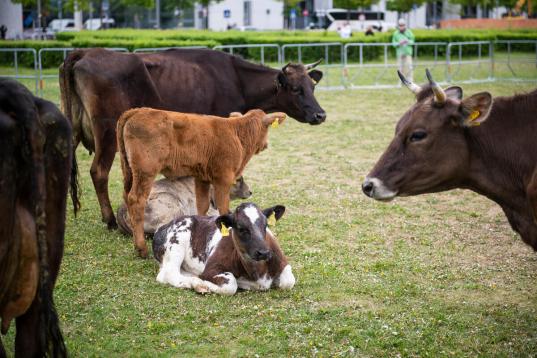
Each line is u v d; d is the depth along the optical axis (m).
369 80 26.08
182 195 8.55
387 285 6.96
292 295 6.70
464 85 23.83
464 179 5.57
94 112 9.14
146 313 6.29
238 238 6.52
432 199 10.53
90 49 9.37
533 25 48.06
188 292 6.79
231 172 8.20
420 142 5.42
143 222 7.85
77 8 45.09
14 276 4.34
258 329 5.92
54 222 4.80
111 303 6.51
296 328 5.94
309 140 15.34
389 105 20.41
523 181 5.41
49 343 4.50
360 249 8.16
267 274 6.78
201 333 5.85
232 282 6.68
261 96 10.89
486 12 61.94
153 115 7.73
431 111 5.41
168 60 10.25
